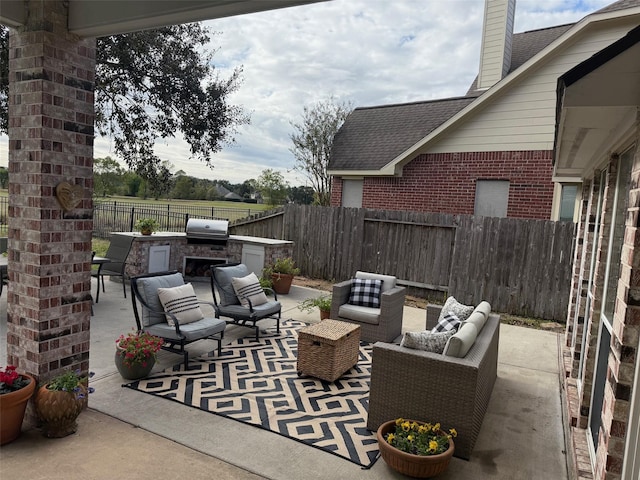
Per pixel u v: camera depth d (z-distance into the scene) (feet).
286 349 18.35
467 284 28.17
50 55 10.34
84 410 12.30
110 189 48.62
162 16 9.57
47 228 10.69
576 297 18.11
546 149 29.09
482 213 31.76
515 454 11.35
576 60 27.84
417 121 38.68
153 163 29.96
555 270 25.68
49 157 10.55
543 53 28.22
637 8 25.25
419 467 9.68
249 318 19.02
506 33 34.81
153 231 30.60
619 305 7.34
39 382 10.91
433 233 29.45
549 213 29.22
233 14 9.27
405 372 11.52
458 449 11.04
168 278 17.49
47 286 10.84
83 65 11.16
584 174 17.30
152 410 12.53
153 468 9.81
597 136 9.96
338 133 41.29
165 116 29.07
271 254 30.19
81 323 11.82
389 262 31.24
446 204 33.01
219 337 19.35
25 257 10.84
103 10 10.15
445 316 15.53
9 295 11.18
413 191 34.35
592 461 10.16
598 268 11.55
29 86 10.41
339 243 33.24
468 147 31.91
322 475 9.98
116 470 9.63
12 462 9.66
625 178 9.93
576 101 6.64
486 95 30.27
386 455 10.07
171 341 15.83
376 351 11.87
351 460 10.62
